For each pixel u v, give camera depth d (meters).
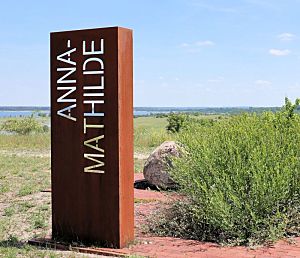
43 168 17.19
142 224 8.86
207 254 7.02
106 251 7.21
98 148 7.49
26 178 14.82
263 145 8.34
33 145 26.67
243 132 8.89
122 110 7.36
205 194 8.06
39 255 7.15
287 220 7.86
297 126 9.56
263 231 7.66
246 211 7.71
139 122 53.44
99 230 7.54
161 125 42.19
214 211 7.70
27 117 37.28
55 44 7.82
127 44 7.41
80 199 7.69
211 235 8.02
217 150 8.52
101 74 7.41
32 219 9.67
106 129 7.41
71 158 7.75
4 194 12.39
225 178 8.07
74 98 7.68
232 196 7.61
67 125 7.76
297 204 8.31
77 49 7.62
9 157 20.84
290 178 8.12
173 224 8.45
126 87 7.41
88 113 7.55
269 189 7.67
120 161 7.35
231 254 7.00
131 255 6.87
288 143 8.72
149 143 26.06
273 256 6.88
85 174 7.63
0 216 10.04
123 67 7.36
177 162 9.05
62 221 7.87
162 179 12.24
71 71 7.68
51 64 7.88
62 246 7.57
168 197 9.75
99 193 7.52
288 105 10.72
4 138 28.02
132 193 7.60
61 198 7.86
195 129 9.68
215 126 9.55
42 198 11.76
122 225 7.42
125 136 7.43
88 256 7.08
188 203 8.71
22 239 8.26
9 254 7.20
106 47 7.36
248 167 8.05
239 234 7.62
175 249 7.32
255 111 10.72
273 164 8.12
